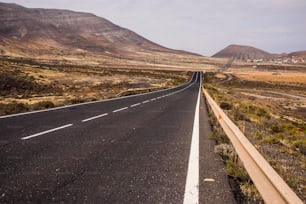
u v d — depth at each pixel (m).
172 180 4.57
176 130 9.54
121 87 57.69
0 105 16.39
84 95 38.91
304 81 134.50
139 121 11.67
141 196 3.91
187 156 6.10
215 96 26.34
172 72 161.62
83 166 5.29
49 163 5.44
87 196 3.89
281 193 2.90
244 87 103.88
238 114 13.59
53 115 13.30
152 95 31.09
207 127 10.25
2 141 7.36
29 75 63.97
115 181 4.50
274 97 72.44
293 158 7.04
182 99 25.44
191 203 3.69
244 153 5.08
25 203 3.64
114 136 8.34
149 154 6.25
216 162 5.62
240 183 4.46
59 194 3.94
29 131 8.91
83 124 10.60
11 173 4.81
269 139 8.82
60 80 64.12
